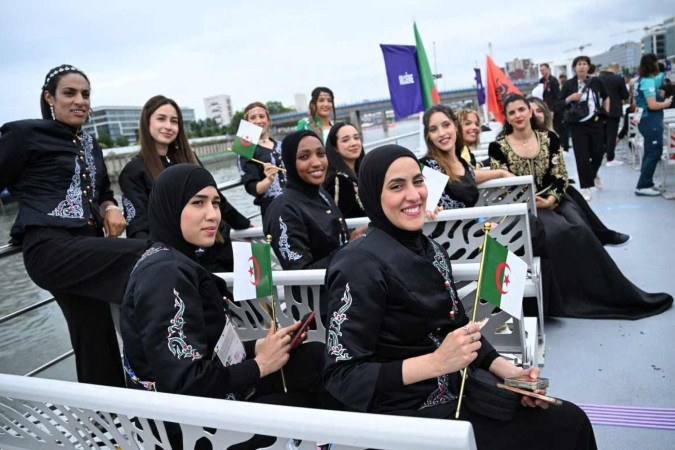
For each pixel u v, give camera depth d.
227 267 3.17
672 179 6.93
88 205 2.53
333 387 1.53
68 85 2.46
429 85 6.00
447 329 1.69
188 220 1.71
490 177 3.78
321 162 2.75
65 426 1.61
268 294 1.97
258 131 3.79
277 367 1.76
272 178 3.85
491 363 1.78
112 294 2.29
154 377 1.53
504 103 4.04
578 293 3.50
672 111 7.50
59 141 2.47
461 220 2.80
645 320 3.28
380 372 1.46
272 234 2.69
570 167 9.27
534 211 3.68
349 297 1.53
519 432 1.55
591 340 3.12
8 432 1.81
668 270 4.01
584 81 7.59
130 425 1.41
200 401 1.25
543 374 2.82
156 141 2.93
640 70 6.12
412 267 1.59
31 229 2.41
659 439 2.16
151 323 1.49
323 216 2.78
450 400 1.59
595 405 2.47
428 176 2.77
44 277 2.38
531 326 2.63
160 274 1.55
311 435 1.09
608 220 5.52
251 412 1.16
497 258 1.64
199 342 1.55
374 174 1.63
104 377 2.61
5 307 3.47
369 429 1.03
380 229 1.67
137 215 2.79
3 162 2.31
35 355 3.40
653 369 2.71
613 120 8.30
